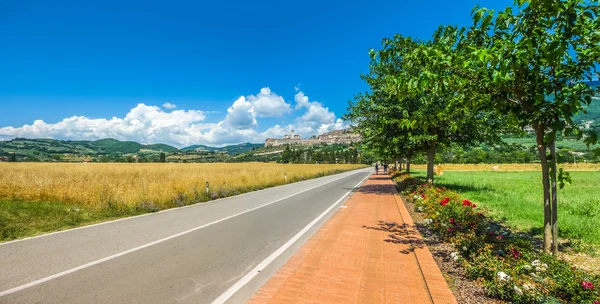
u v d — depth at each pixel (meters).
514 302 3.42
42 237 7.10
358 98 16.81
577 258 5.05
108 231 7.73
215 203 13.44
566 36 3.71
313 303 3.61
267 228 8.07
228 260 5.42
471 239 5.02
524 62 3.61
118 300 3.85
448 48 4.73
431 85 4.80
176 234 7.39
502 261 4.09
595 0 3.49
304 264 4.97
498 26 4.20
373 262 5.04
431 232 7.02
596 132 3.42
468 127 13.22
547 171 4.63
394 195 15.41
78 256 5.64
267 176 26.12
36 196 11.10
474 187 18.11
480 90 4.54
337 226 7.86
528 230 7.03
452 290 3.85
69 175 18.19
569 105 3.68
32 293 4.04
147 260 5.42
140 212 10.63
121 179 17.59
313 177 35.94
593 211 8.92
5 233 7.20
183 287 4.26
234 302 3.81
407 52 5.12
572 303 3.17
